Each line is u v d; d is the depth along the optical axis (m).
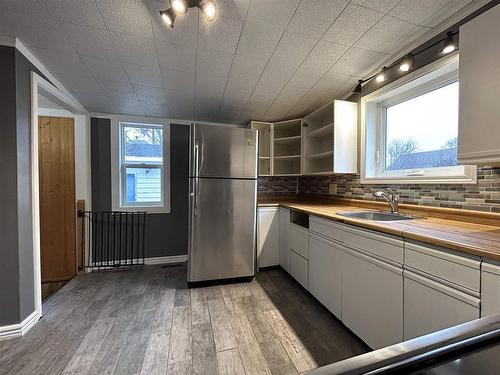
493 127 1.07
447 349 0.46
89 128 2.97
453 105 1.71
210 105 2.80
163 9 1.31
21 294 1.67
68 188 2.87
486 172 1.42
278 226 2.94
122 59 1.82
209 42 1.61
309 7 1.32
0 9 1.31
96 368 1.36
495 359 0.46
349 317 1.63
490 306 0.88
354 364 0.42
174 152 3.29
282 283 2.56
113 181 3.06
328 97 2.59
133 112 3.03
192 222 2.42
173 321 1.83
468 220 1.49
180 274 2.84
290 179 3.62
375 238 1.41
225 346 1.55
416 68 1.78
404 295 1.22
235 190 2.54
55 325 1.78
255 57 1.81
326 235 1.92
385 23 1.47
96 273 2.88
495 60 1.06
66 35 1.54
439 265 1.06
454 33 1.48
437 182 1.68
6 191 1.61
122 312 1.96
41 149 2.78
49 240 2.81
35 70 1.83
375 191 2.22
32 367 1.37
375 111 2.33
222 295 2.28
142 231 3.17
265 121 3.42
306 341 1.60
